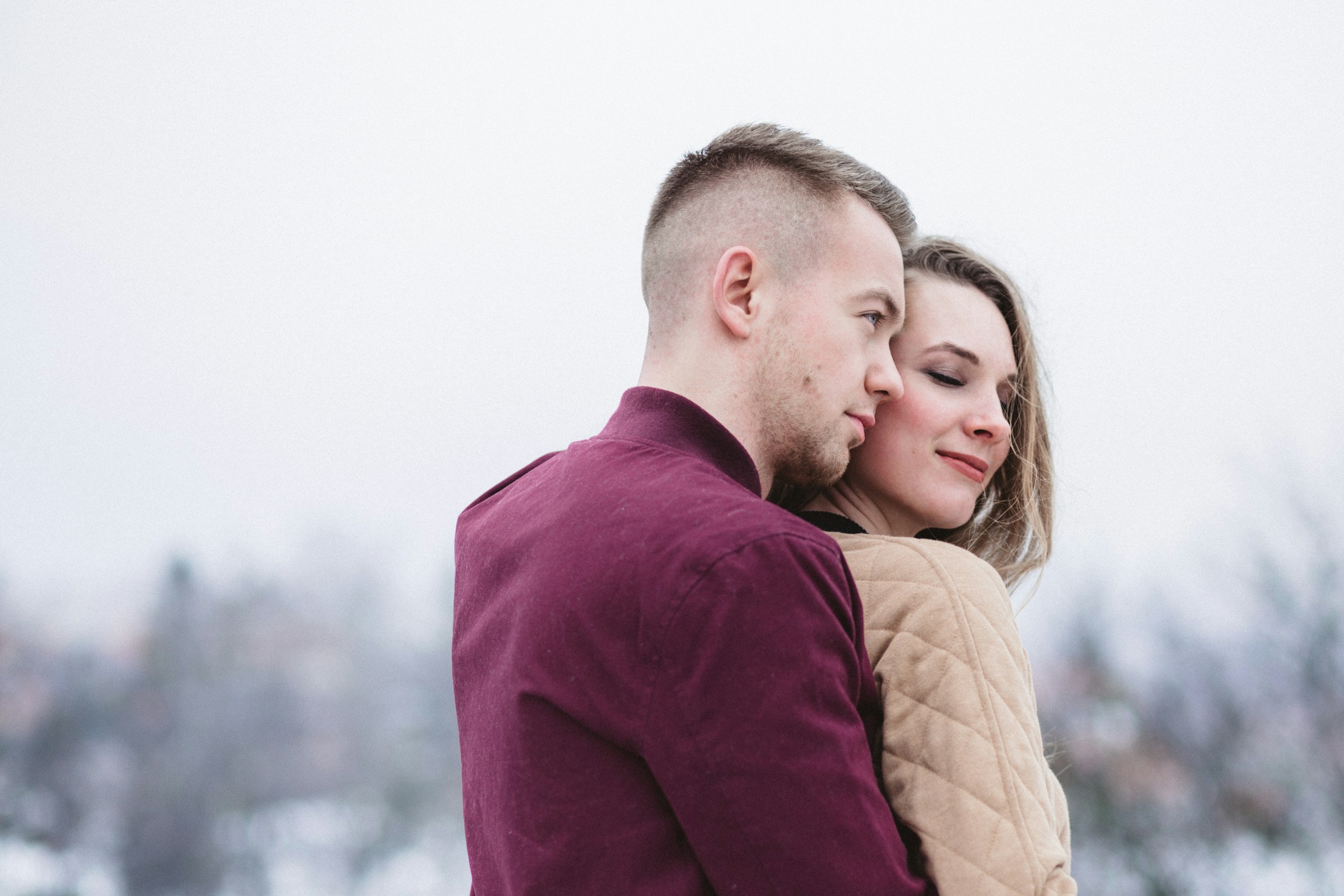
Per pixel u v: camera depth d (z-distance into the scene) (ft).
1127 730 32.83
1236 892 30.04
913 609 3.01
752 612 2.40
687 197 3.43
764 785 2.34
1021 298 4.08
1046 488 4.36
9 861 59.47
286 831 63.57
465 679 3.18
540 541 2.82
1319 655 31.45
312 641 73.20
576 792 2.54
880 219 3.44
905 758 2.83
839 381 3.25
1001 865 2.57
